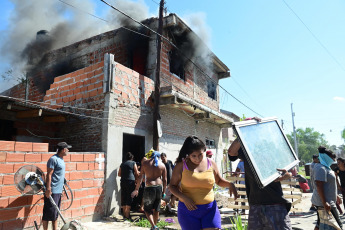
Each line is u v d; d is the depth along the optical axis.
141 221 6.23
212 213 2.86
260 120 3.05
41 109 7.00
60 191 4.89
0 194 4.60
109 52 11.24
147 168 5.84
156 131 8.72
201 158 2.83
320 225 3.93
